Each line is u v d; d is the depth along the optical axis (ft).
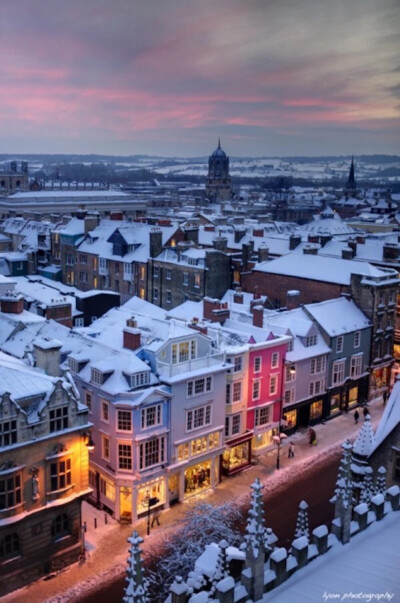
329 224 492.13
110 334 193.98
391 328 272.31
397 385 125.29
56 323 199.52
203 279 310.86
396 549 77.92
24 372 140.36
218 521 155.22
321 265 297.12
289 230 502.79
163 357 175.11
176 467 172.76
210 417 182.91
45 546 140.46
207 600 64.95
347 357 251.39
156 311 251.39
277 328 224.53
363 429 123.13
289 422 228.63
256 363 202.69
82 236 384.06
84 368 174.91
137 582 67.00
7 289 246.27
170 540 156.76
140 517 168.04
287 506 175.32
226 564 79.92
